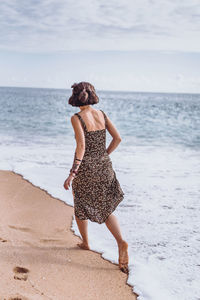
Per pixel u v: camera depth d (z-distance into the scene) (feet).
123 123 71.56
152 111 126.72
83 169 9.48
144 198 16.34
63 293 7.97
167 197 16.55
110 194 9.62
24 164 24.00
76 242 11.28
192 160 27.66
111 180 9.66
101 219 9.62
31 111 104.58
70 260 9.88
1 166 23.27
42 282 8.42
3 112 95.76
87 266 9.57
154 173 22.00
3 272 8.66
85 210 9.82
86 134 9.36
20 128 54.08
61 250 10.55
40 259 9.80
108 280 8.83
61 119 74.69
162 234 12.00
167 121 79.05
